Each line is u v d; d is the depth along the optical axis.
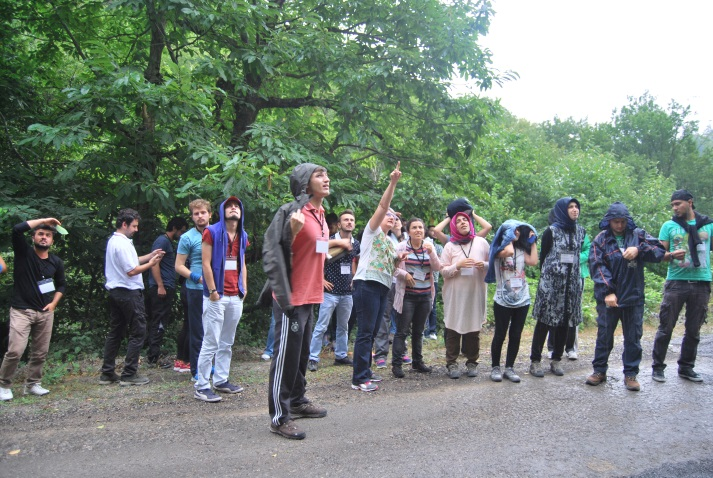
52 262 5.15
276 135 7.53
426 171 9.66
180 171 7.47
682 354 5.68
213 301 4.79
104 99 6.13
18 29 7.83
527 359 6.75
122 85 6.06
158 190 6.43
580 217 14.30
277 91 9.87
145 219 7.50
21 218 5.86
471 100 9.06
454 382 5.54
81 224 6.48
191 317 5.44
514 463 3.39
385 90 8.45
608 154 18.61
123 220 5.46
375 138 8.82
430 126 9.18
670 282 5.57
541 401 4.79
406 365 6.45
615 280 5.33
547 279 5.66
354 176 9.23
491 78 8.85
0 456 3.51
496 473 3.23
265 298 4.02
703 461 3.47
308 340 4.19
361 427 4.07
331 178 8.22
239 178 6.31
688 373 5.62
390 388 5.29
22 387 5.23
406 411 4.48
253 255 8.72
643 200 15.53
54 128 6.04
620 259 5.30
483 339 8.16
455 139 9.18
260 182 6.71
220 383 5.08
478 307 5.65
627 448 3.67
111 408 4.59
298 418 4.29
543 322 5.66
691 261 5.46
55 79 8.31
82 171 7.30
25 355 6.53
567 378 5.70
